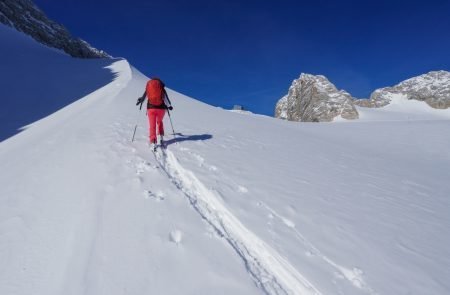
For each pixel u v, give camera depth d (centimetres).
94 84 2658
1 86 2194
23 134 1166
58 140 903
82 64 3962
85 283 317
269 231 442
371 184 852
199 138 1044
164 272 335
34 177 605
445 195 900
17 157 773
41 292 311
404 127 2795
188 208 484
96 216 442
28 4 5884
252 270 369
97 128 1026
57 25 6322
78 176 596
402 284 372
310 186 700
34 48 4353
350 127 2811
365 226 529
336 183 781
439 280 395
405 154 1772
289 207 546
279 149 1095
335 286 345
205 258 365
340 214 562
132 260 350
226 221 483
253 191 596
